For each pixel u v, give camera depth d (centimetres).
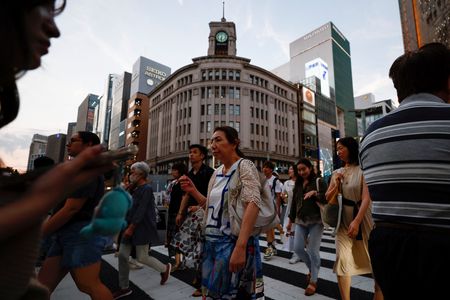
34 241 59
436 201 104
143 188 388
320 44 11581
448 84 125
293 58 12519
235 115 5094
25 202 51
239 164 206
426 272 101
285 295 355
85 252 218
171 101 5778
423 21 3834
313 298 343
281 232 773
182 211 421
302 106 6488
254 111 5284
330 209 294
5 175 57
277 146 5572
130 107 7788
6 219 48
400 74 135
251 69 5416
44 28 65
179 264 502
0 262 52
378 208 125
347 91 11675
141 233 380
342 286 281
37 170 60
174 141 5375
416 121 117
